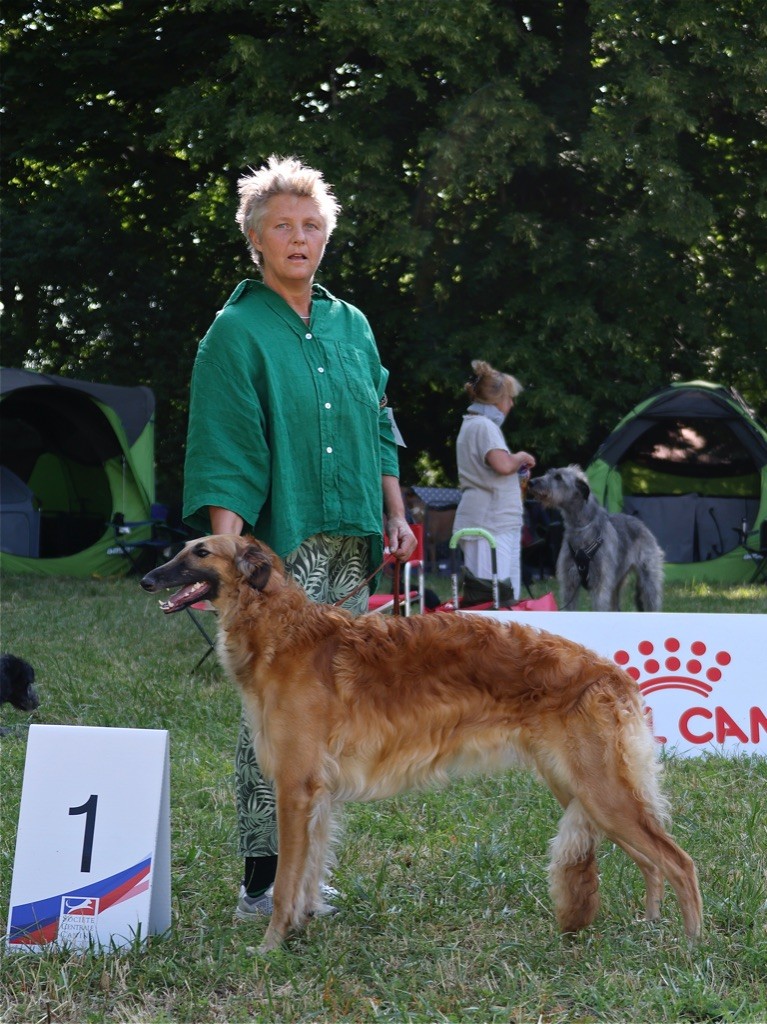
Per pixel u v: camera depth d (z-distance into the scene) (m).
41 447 17.36
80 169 19.91
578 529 10.16
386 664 3.82
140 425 16.16
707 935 3.85
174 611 3.84
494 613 6.66
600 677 3.80
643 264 17.70
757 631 6.41
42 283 19.52
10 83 18.66
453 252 18.14
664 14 16.84
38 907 3.86
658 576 10.73
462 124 16.11
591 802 3.75
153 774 3.92
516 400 17.52
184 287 19.59
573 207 18.61
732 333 18.86
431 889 4.36
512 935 3.95
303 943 3.89
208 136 16.72
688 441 16.95
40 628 10.55
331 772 3.80
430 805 5.34
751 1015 3.28
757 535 15.87
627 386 17.86
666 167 16.20
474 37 16.25
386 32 15.70
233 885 4.44
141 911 3.82
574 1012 3.38
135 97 19.14
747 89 16.73
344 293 18.66
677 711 6.44
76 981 3.55
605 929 3.95
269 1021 3.36
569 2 17.97
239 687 3.92
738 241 19.34
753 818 4.96
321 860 3.83
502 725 3.80
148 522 15.85
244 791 4.13
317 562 4.27
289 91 16.69
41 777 3.96
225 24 18.02
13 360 20.31
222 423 4.10
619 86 17.12
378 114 17.23
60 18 19.12
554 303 17.50
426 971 3.65
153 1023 3.31
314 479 4.20
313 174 4.25
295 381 4.17
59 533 17.25
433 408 20.05
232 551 3.86
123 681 8.05
